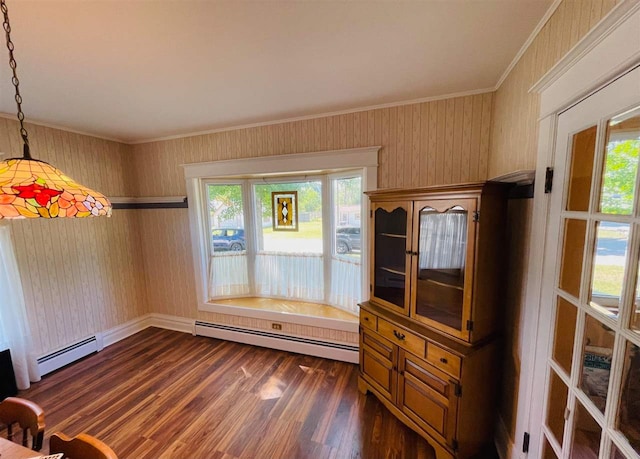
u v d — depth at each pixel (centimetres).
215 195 328
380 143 232
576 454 103
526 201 143
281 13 117
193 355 287
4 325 228
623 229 83
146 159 329
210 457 168
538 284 129
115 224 321
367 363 212
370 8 115
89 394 227
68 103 210
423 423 168
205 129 289
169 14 115
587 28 93
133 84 181
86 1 105
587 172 100
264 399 217
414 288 178
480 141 204
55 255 267
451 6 114
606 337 90
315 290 317
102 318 308
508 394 161
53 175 89
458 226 158
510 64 163
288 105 226
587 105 97
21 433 183
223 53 147
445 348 154
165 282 344
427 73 175
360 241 272
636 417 78
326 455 168
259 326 305
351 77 179
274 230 330
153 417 200
